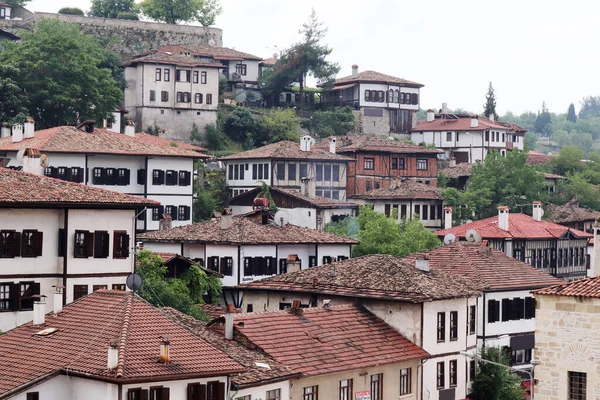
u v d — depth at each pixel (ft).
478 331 324.39
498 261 352.28
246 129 609.42
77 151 410.52
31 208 253.24
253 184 521.24
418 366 262.47
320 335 245.04
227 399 193.16
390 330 266.98
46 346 192.65
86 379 180.55
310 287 288.10
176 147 497.46
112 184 425.28
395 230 413.39
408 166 581.53
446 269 336.90
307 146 532.73
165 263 312.09
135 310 200.13
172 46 655.76
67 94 499.92
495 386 287.07
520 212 564.30
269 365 217.97
